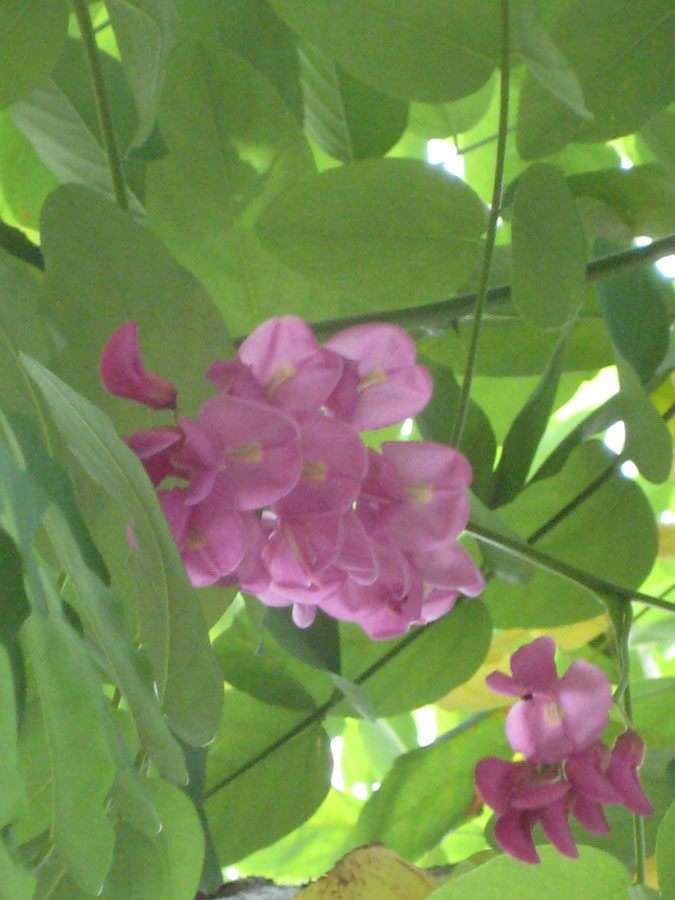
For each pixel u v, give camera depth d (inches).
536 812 22.2
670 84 23.4
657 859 22.6
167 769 17.9
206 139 24.0
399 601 21.0
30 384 19.0
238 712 25.1
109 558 20.7
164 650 18.4
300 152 24.1
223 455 19.6
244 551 19.9
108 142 23.3
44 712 17.1
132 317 21.2
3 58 22.8
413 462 21.0
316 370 20.1
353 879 23.6
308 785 25.2
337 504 20.0
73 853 17.2
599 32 23.1
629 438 23.7
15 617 16.7
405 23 22.5
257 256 24.3
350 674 25.4
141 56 23.5
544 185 22.7
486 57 22.7
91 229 21.2
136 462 18.0
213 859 23.6
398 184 23.7
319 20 22.6
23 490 17.0
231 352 21.3
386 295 24.3
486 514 23.5
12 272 20.8
